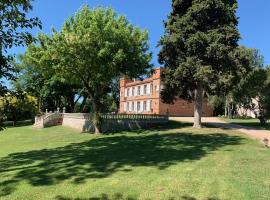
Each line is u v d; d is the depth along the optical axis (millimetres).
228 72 32875
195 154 19375
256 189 11625
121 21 36062
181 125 38812
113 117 38438
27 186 12961
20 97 10969
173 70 34688
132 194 11406
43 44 34750
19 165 18641
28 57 35719
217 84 32875
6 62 10672
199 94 35406
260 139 26344
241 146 22672
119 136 32031
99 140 29719
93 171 15133
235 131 31875
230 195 11023
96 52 33406
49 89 64375
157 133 32531
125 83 79000
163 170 14906
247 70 34031
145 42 36781
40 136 37500
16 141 34719
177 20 34188
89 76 35719
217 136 28578
